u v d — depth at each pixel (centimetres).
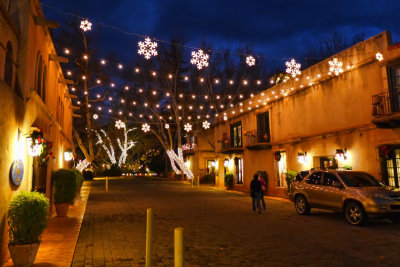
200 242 812
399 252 704
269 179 2155
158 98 3803
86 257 676
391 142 1266
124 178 4588
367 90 1394
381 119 1200
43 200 633
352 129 1452
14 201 610
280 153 2062
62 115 1594
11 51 722
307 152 1766
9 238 639
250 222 1095
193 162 4003
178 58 3644
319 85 1697
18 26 781
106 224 1059
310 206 1218
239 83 3566
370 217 977
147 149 5297
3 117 614
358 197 1014
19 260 584
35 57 883
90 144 3694
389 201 973
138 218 1182
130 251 725
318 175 1223
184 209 1428
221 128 2992
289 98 1953
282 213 1302
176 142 4772
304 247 755
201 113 3662
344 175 1141
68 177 1224
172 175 4597
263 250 732
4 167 621
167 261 651
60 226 1021
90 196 2030
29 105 811
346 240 822
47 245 775
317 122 1700
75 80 3180
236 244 790
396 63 1262
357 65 1441
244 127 2514
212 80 3603
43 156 842
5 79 711
